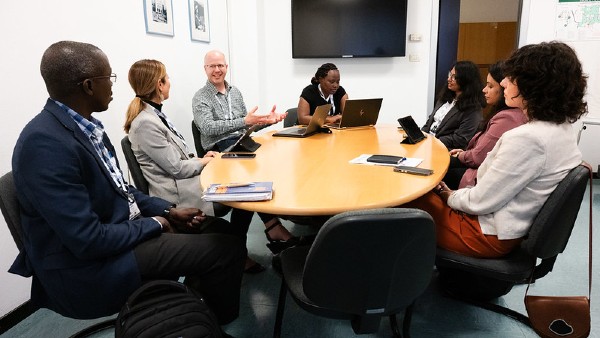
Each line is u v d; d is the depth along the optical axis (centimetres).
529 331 169
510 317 179
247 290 205
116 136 242
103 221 133
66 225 114
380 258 102
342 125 292
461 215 150
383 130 286
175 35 309
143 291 124
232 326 177
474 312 184
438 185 171
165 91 216
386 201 128
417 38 427
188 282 164
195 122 290
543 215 129
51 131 116
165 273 138
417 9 423
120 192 138
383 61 440
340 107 363
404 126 235
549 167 129
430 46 429
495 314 181
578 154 135
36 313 189
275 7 443
